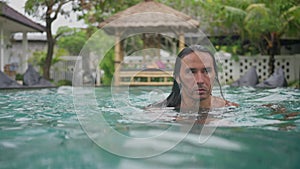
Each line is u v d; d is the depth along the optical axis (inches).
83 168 42.6
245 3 446.3
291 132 62.7
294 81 433.4
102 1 489.1
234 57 468.1
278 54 480.7
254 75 337.1
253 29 434.0
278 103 128.2
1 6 443.5
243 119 81.6
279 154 47.1
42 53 622.2
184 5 524.7
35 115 98.1
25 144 55.7
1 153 50.2
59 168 42.9
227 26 482.3
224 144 53.2
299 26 415.2
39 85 329.4
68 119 86.3
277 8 403.5
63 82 536.4
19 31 592.4
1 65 495.8
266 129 66.2
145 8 369.4
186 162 44.0
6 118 91.6
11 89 281.4
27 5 453.7
